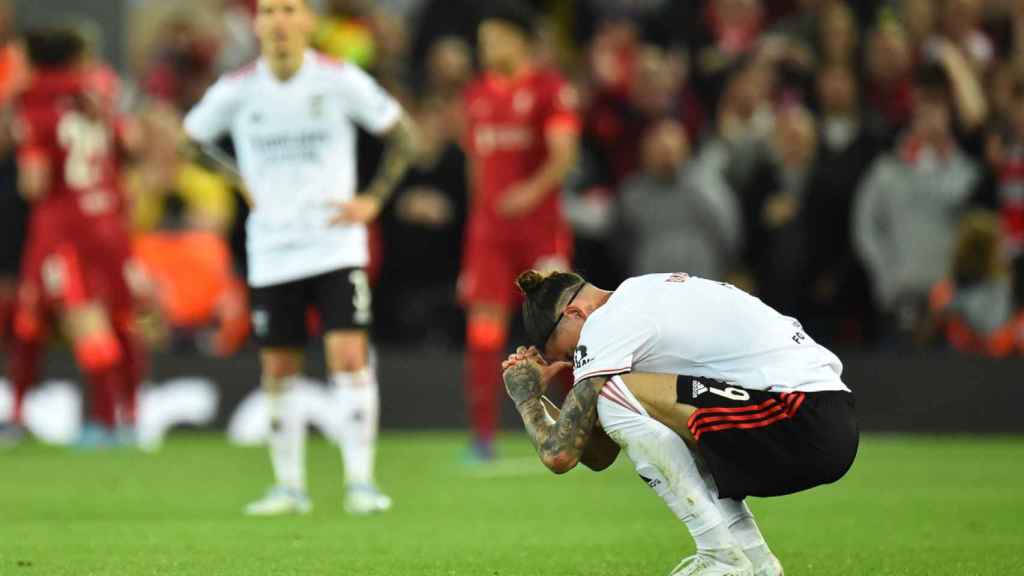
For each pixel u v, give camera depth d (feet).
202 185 163.02
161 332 160.15
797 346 57.31
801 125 156.25
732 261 157.69
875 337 155.33
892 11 183.32
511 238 125.70
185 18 187.32
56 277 142.31
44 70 140.36
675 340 56.70
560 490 105.81
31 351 146.61
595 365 56.44
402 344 162.91
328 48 161.27
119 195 144.46
